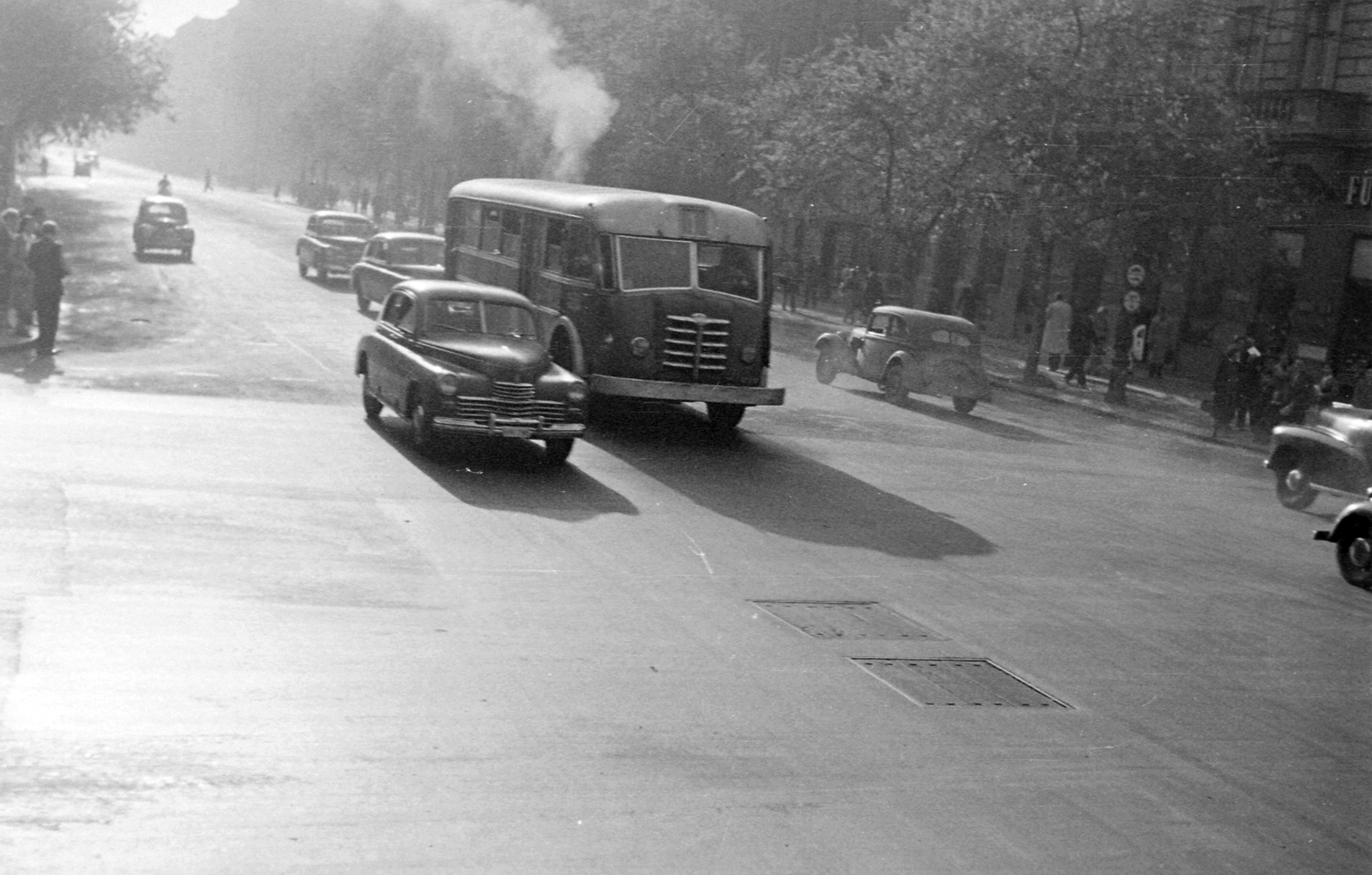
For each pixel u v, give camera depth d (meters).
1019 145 38.06
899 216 42.62
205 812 6.76
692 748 8.35
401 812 7.00
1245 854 7.60
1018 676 10.63
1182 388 39.81
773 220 57.38
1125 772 8.73
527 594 11.42
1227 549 16.75
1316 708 10.50
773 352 36.41
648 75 56.22
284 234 65.62
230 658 9.02
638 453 18.88
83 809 6.65
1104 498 19.70
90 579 10.42
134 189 104.88
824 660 10.53
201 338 26.30
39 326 22.50
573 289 20.75
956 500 18.00
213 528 12.38
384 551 12.31
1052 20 37.50
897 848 7.20
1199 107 36.78
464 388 16.64
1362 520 15.13
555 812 7.20
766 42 71.12
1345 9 37.94
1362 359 37.09
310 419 18.56
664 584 12.24
